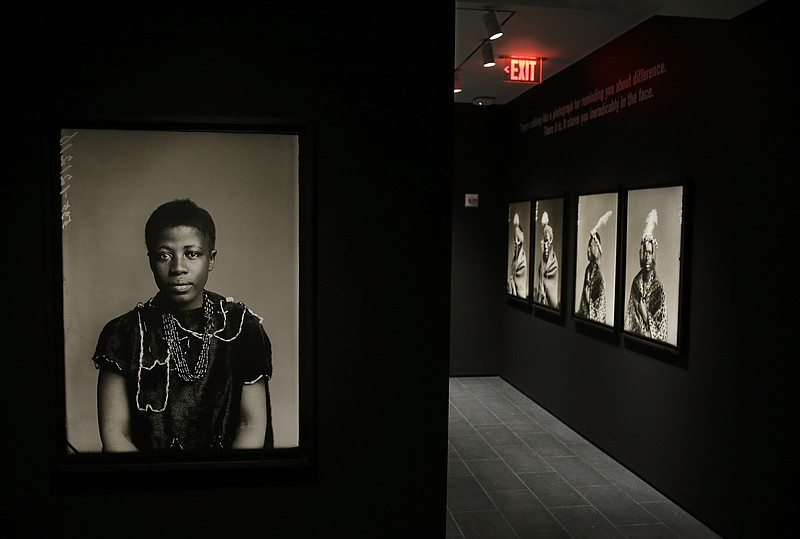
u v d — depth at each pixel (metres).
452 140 2.33
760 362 3.74
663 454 4.82
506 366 8.61
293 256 2.27
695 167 4.37
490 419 6.86
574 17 4.88
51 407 2.20
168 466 2.27
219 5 2.22
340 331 2.33
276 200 2.26
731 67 3.98
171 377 2.26
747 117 3.84
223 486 2.33
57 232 2.18
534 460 5.59
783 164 3.54
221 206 2.24
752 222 3.80
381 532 2.40
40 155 2.18
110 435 2.25
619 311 5.41
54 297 2.19
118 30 2.19
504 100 8.35
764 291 3.70
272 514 2.36
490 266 8.79
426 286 2.35
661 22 4.75
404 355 2.36
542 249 7.19
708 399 4.25
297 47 2.26
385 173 2.31
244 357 2.28
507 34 5.32
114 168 2.19
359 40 2.28
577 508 4.58
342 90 2.28
